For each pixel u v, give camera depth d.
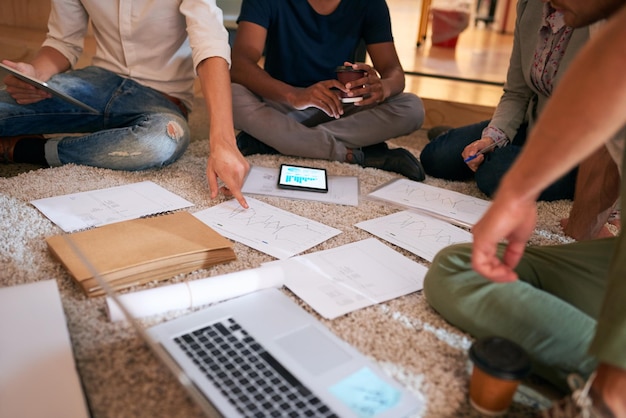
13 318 0.99
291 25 2.12
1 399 0.82
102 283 1.05
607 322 0.78
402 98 2.09
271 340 1.00
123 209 1.51
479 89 3.11
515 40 1.93
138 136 1.75
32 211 1.46
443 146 2.02
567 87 0.67
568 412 0.79
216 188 1.59
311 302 1.15
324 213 1.61
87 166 1.79
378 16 2.18
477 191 1.93
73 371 0.88
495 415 0.90
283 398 0.87
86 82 1.84
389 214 1.64
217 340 0.99
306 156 2.08
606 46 0.63
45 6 3.11
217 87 1.65
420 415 0.88
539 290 1.00
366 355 1.02
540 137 0.70
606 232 1.60
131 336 1.02
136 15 1.85
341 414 0.85
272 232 1.45
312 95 1.90
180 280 1.21
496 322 1.01
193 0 1.75
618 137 1.10
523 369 0.85
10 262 1.23
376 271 1.30
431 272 1.14
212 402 0.85
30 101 1.75
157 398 0.89
